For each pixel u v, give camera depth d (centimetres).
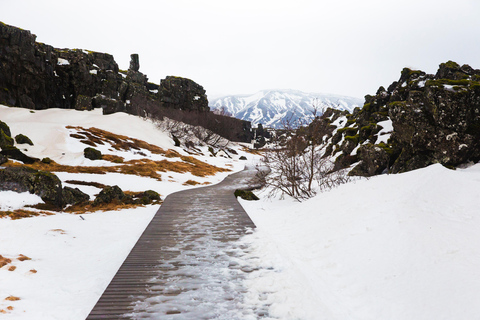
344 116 5238
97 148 3922
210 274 623
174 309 479
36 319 467
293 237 876
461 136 1586
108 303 497
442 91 1606
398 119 1833
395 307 445
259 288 551
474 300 399
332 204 969
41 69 6041
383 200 789
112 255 805
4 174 1448
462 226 593
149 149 4884
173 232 977
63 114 5819
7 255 749
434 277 475
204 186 2698
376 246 626
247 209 1477
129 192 2044
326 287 558
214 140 8838
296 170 1747
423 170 859
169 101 8719
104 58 7575
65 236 962
